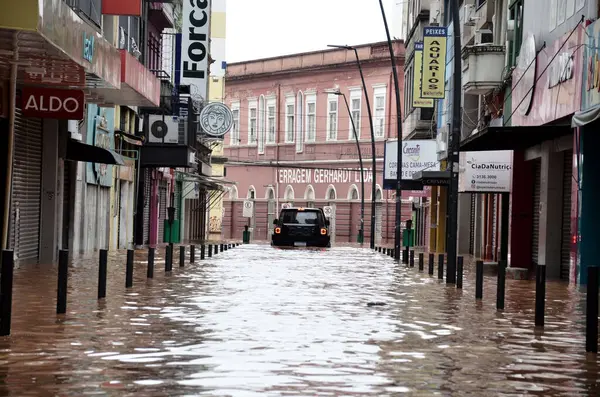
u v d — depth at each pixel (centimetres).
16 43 2117
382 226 9062
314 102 9831
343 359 1191
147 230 5619
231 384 1009
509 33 3978
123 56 3206
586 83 2678
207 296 2020
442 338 1419
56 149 3192
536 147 3406
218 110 5828
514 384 1049
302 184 9962
